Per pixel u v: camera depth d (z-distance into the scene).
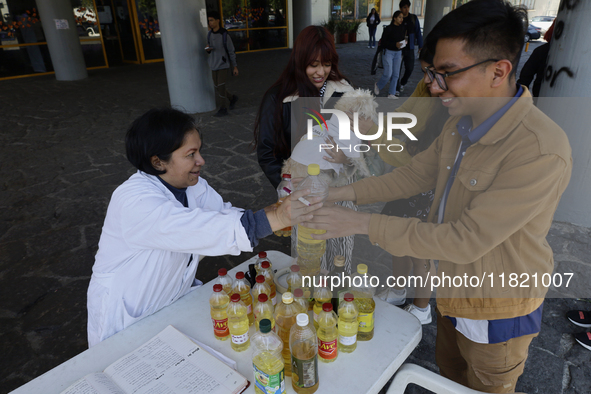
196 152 1.35
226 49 6.13
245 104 7.28
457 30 0.89
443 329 1.58
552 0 16.91
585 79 2.90
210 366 1.20
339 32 15.43
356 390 1.13
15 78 10.08
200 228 1.20
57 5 9.15
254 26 13.56
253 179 4.25
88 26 11.13
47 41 9.44
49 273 2.81
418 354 2.16
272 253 1.84
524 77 3.64
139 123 1.27
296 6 12.70
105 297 1.42
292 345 1.09
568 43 2.96
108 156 4.98
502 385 1.34
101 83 9.38
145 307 1.47
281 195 1.60
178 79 6.52
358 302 1.30
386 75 6.89
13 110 7.10
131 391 1.12
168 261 1.44
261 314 1.22
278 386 1.08
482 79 0.94
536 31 14.74
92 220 3.50
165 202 1.28
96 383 1.13
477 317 1.22
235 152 4.99
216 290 1.29
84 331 2.33
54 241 3.19
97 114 6.84
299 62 1.77
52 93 8.40
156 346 1.28
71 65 9.68
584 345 2.14
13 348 2.22
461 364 1.62
